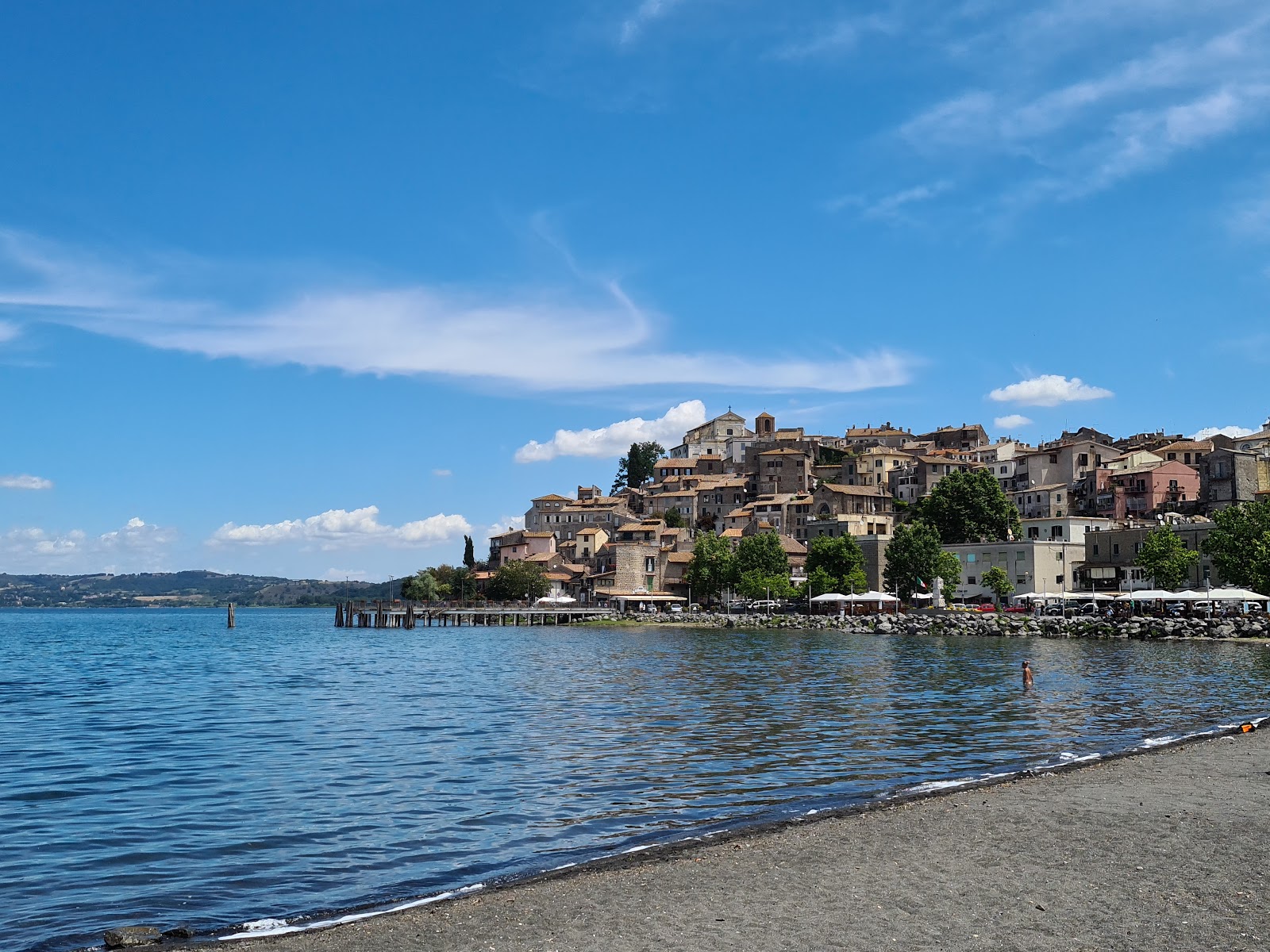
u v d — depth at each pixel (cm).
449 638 15550
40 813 2906
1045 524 17425
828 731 4275
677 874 2047
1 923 1945
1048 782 2891
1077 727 4284
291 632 19550
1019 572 15838
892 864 2081
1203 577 13925
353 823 2722
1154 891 1867
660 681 6888
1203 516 17162
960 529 17900
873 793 2947
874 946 1620
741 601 19725
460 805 2919
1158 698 5309
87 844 2542
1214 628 10838
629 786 3136
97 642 15912
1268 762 3159
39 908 2041
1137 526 16450
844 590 16600
